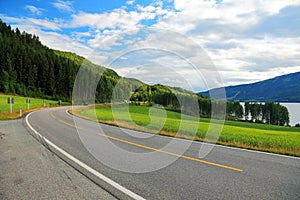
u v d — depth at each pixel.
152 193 3.78
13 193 3.72
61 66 83.94
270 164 5.80
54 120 17.16
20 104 43.25
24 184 4.12
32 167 5.13
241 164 5.75
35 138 9.00
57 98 78.00
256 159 6.34
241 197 3.69
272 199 3.64
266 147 8.28
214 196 3.71
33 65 83.31
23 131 10.98
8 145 7.61
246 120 36.75
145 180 4.40
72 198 3.55
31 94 74.31
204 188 4.05
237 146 8.44
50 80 80.81
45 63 82.19
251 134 13.07
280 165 5.71
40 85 82.00
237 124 26.27
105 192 3.79
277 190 4.01
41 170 4.92
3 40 96.12
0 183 4.16
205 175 4.78
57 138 9.05
